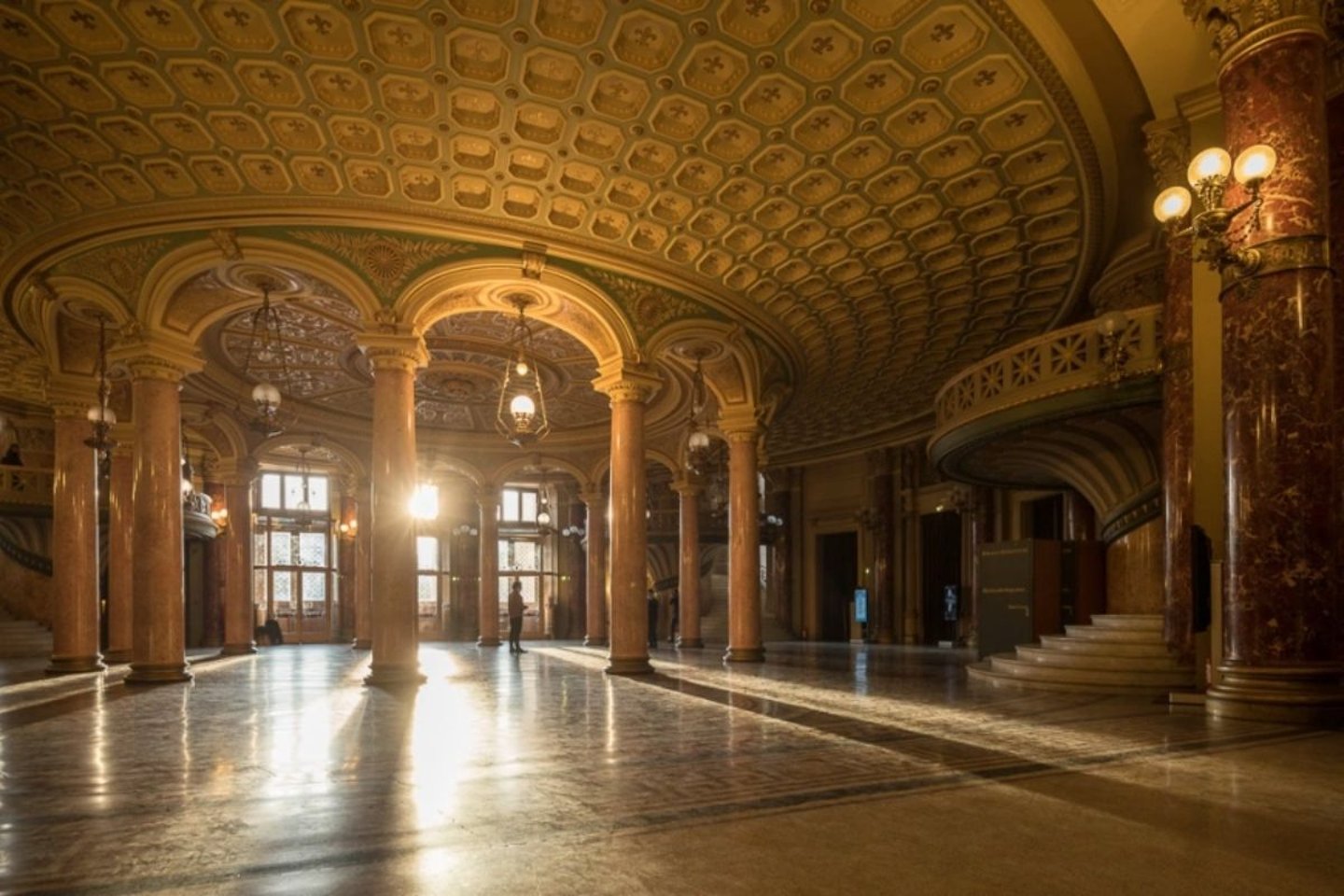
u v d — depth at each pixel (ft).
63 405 39.34
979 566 39.32
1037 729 18.92
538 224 32.37
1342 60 21.11
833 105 24.75
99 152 27.25
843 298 38.17
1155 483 32.50
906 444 68.44
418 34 22.27
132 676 32.12
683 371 45.96
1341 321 21.56
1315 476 17.78
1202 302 22.70
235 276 33.50
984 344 44.83
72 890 8.52
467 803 12.08
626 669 36.06
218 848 9.92
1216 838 10.07
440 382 54.03
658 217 31.91
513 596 57.21
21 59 22.76
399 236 32.53
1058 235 31.99
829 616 76.38
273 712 22.99
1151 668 26.07
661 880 8.70
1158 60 21.79
